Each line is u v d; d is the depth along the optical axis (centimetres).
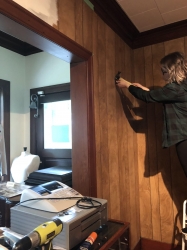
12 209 122
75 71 167
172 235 232
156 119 244
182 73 167
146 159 248
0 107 247
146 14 209
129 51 247
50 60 256
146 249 243
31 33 121
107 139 187
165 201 237
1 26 114
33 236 84
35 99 261
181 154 172
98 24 184
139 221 248
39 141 259
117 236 120
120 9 198
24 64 272
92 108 164
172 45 238
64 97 245
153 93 171
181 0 189
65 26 144
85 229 115
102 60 186
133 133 244
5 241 106
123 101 223
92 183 159
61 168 201
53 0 134
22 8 111
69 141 242
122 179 212
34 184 179
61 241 104
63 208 119
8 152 247
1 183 197
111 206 187
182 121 168
